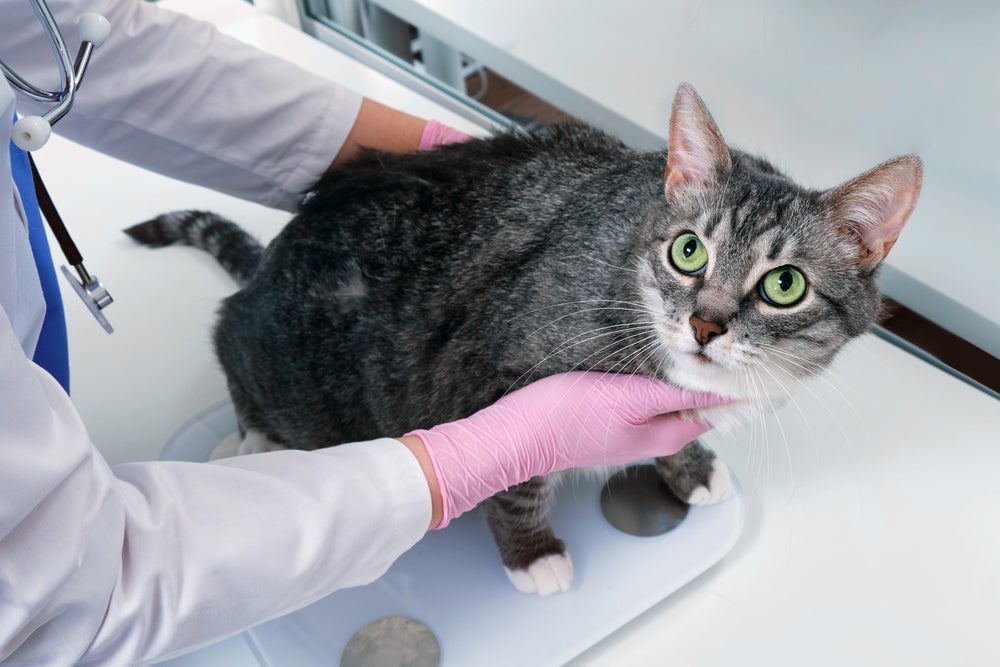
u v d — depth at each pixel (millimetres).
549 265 998
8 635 552
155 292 1353
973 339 1136
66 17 926
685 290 945
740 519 1051
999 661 890
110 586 604
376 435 1143
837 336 964
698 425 1013
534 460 922
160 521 655
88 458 601
